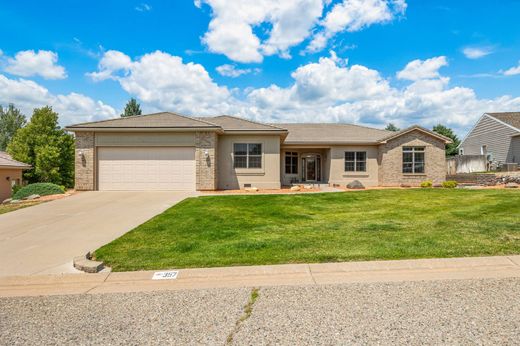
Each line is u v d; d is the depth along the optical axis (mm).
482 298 3504
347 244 5688
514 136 24656
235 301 3566
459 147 34500
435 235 6188
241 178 17656
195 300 3623
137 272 4566
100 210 10344
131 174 16078
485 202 10781
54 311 3416
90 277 4445
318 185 20203
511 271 4375
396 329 2852
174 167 16078
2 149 54438
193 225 7762
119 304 3562
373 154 20500
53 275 4547
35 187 15117
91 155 15914
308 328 2906
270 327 2941
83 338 2820
